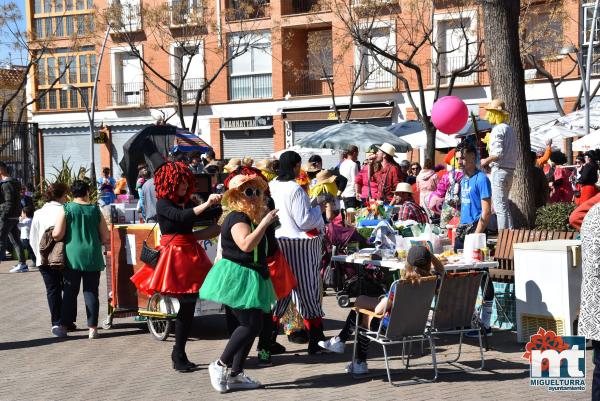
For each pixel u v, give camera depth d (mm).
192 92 38844
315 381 7555
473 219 9750
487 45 12367
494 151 10992
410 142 22281
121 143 41062
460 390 7098
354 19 32125
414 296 7258
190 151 16906
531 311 8688
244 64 37906
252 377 7762
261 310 7242
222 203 7258
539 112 32219
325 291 13219
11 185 17266
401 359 8344
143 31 39625
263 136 37781
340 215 12094
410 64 24953
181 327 8008
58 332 9961
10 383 7809
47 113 43031
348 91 35344
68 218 9766
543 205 12820
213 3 38062
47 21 42969
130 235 9984
